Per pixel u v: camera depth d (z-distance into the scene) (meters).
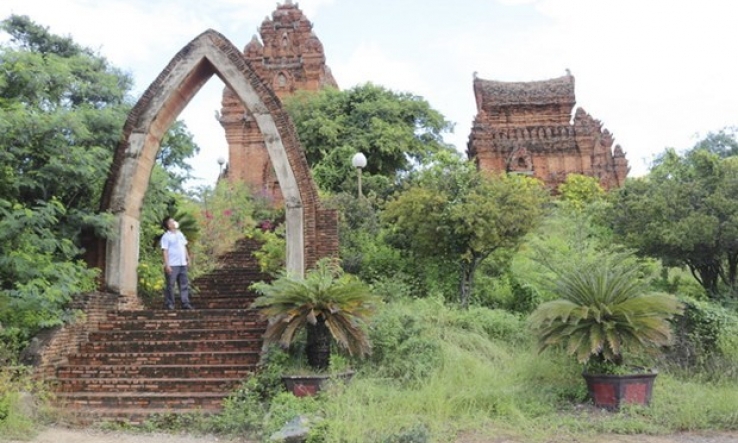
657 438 7.09
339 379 8.40
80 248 11.73
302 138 27.59
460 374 8.97
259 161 30.38
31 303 9.31
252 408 8.07
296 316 8.77
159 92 12.26
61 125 10.59
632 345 8.31
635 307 8.45
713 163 14.46
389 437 6.43
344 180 24.92
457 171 14.23
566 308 8.45
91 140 11.83
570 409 8.27
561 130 30.94
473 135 31.22
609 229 16.06
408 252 14.79
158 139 12.50
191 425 7.91
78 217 11.25
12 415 7.30
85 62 13.24
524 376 9.26
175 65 12.31
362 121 28.00
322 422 6.89
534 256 13.79
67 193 11.76
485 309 12.09
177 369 9.31
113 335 10.34
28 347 9.20
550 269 12.51
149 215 13.52
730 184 13.84
